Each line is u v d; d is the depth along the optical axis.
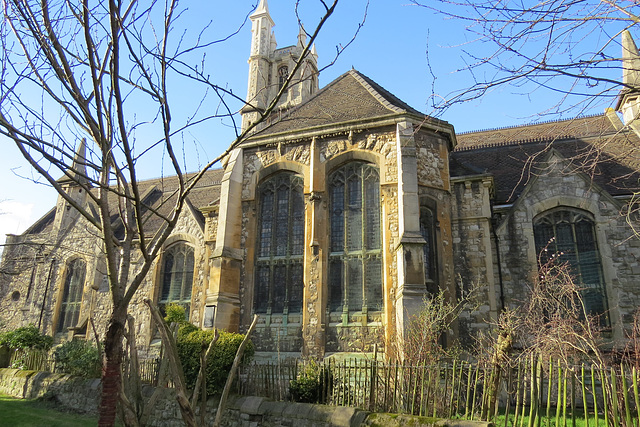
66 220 28.23
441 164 17.23
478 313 15.89
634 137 19.14
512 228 17.16
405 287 14.05
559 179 17.30
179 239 23.52
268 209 18.66
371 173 17.17
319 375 11.47
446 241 16.39
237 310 17.23
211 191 28.70
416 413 9.71
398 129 16.62
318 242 16.69
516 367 9.93
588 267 16.31
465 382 11.22
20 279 28.05
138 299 23.36
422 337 12.04
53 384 16.58
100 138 6.19
